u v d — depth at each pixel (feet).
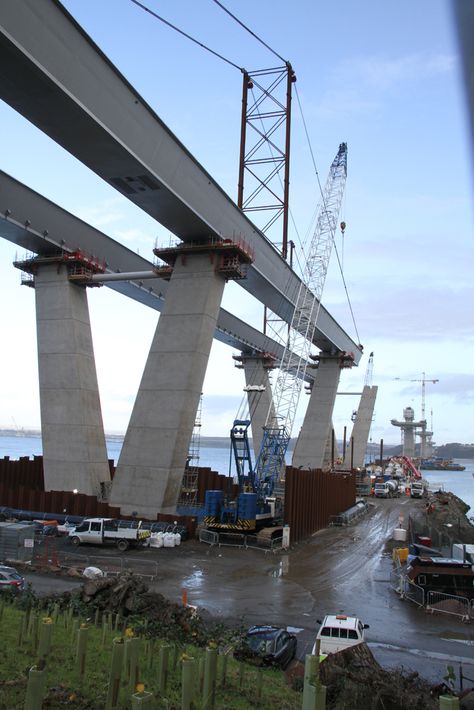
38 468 231.30
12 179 165.99
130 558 121.80
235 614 85.20
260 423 356.79
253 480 176.55
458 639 79.61
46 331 194.70
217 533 148.56
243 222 195.21
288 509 156.15
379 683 47.98
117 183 152.35
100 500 185.57
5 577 78.74
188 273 181.27
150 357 178.60
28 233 178.40
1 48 105.29
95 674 39.99
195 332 175.52
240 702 40.50
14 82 114.42
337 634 64.23
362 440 497.05
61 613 61.31
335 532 185.16
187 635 57.57
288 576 114.73
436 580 101.04
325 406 349.00
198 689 40.27
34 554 118.32
